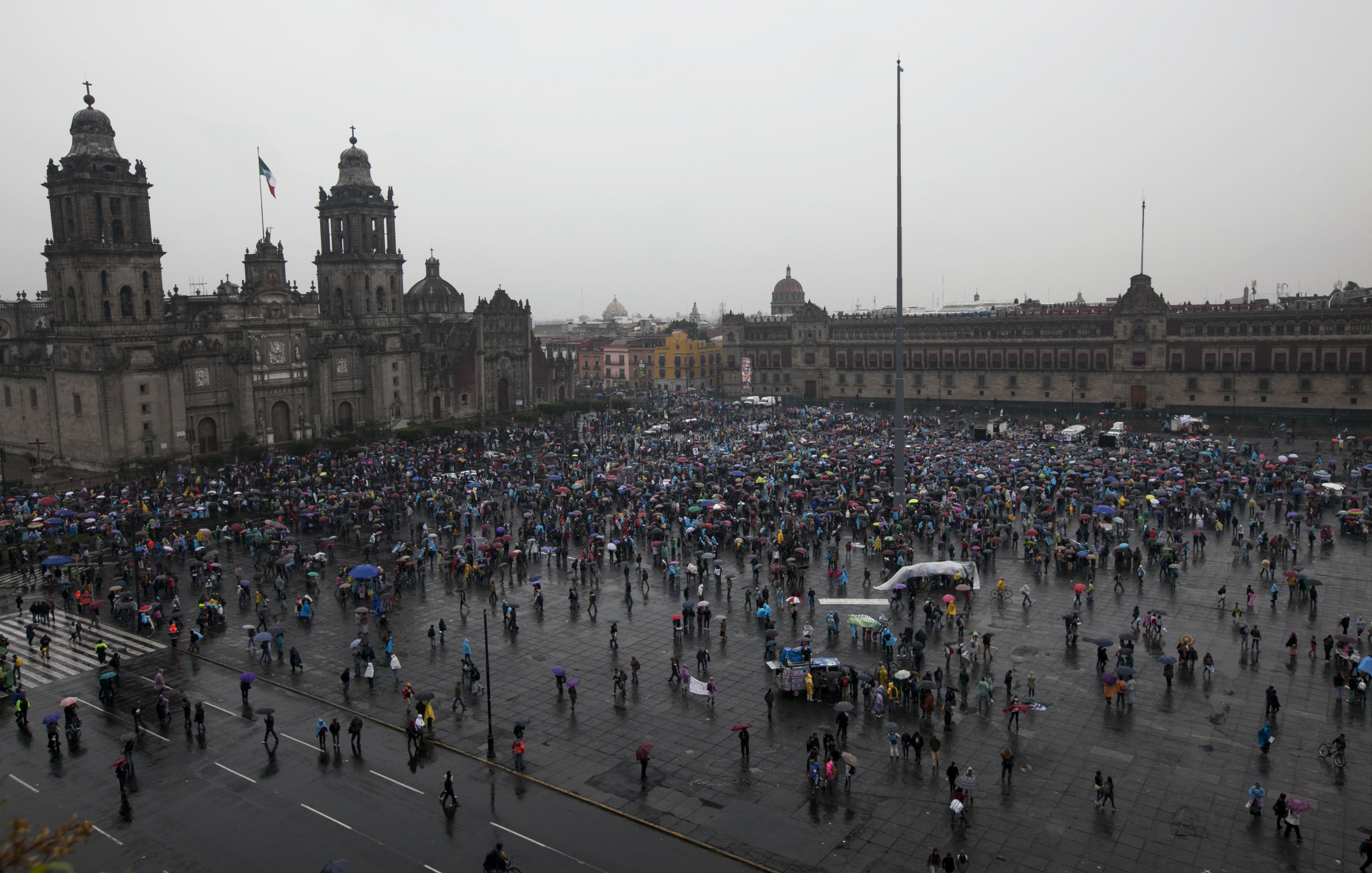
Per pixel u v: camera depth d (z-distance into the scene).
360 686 48.34
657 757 40.31
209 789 38.28
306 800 37.31
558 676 46.38
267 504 84.25
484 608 59.38
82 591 60.09
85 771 39.88
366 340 127.12
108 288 100.94
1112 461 98.19
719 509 75.56
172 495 87.69
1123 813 34.97
